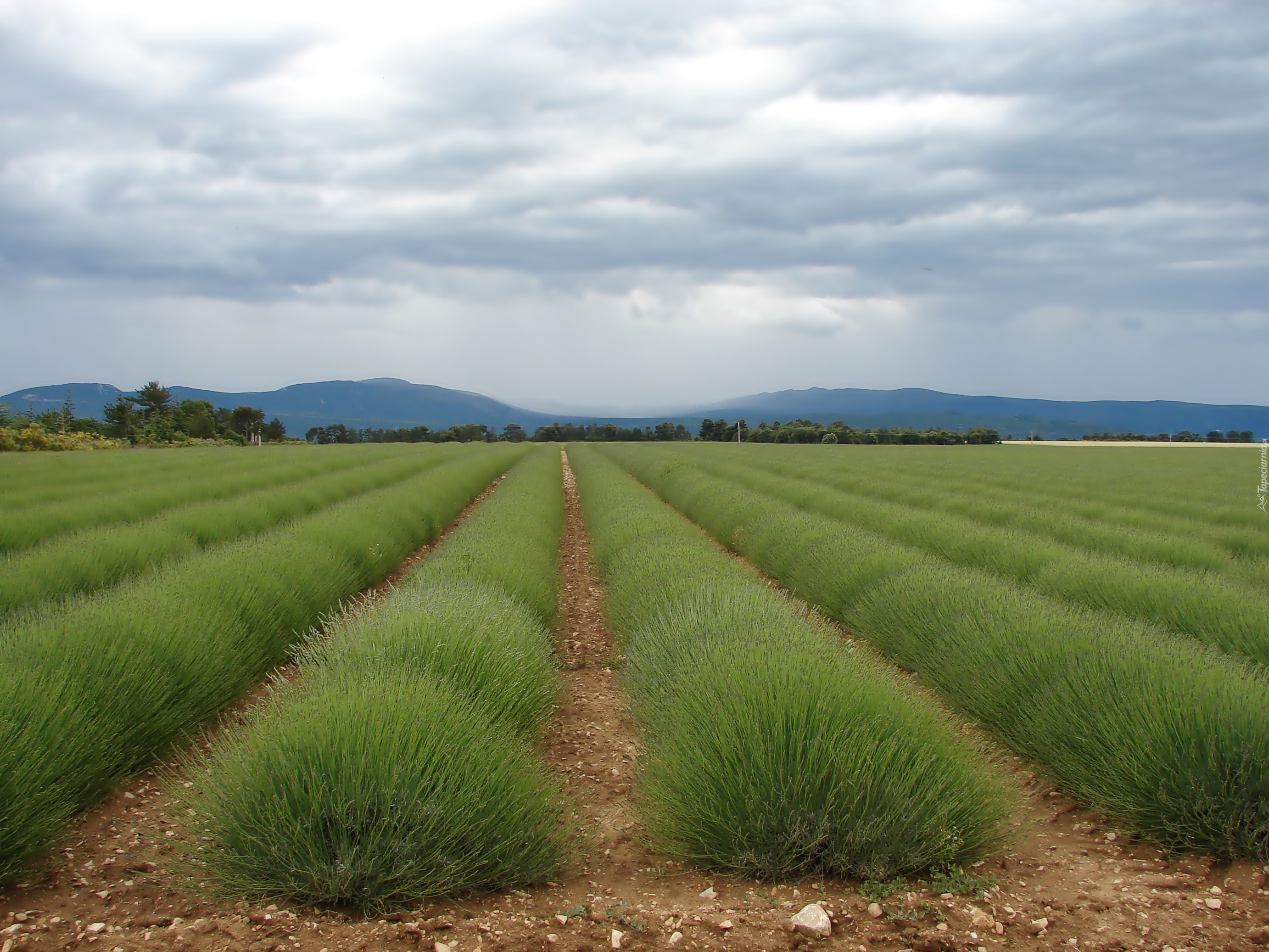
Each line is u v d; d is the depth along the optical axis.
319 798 3.29
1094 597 7.77
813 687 4.09
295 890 3.20
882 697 4.13
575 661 7.86
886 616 7.70
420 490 18.20
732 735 3.79
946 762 3.78
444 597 6.33
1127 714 4.39
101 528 10.44
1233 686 4.26
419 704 3.94
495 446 58.81
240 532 12.36
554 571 10.80
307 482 19.30
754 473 27.14
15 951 2.82
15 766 3.60
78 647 4.89
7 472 20.20
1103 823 4.23
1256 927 3.05
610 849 3.96
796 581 10.54
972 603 6.84
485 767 3.65
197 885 3.32
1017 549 10.13
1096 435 119.25
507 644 5.65
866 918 3.11
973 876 3.48
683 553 9.33
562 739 5.71
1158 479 28.17
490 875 3.40
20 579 7.36
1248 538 12.59
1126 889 3.43
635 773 4.50
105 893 3.40
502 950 2.87
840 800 3.54
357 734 3.54
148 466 23.47
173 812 3.97
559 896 3.42
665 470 28.31
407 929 2.99
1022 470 33.47
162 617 5.70
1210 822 3.73
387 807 3.29
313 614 8.16
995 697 5.43
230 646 6.15
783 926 3.02
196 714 5.43
